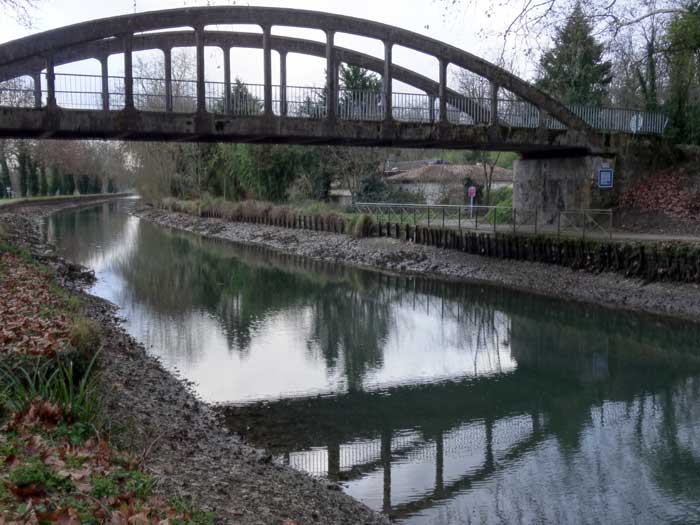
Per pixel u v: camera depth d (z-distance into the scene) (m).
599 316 23.30
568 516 9.52
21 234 41.03
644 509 9.73
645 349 19.14
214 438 10.95
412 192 55.38
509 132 28.47
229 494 8.11
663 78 36.31
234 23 24.08
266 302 26.70
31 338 10.59
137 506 6.11
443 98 27.06
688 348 19.11
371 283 31.50
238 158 61.06
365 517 9.00
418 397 15.12
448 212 45.06
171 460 8.80
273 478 9.52
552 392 15.60
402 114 27.73
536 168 34.75
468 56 27.11
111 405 10.22
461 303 26.39
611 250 25.72
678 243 23.23
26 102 31.34
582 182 31.44
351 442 12.30
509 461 11.55
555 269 28.38
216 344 19.34
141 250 44.84
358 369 17.33
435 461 11.51
